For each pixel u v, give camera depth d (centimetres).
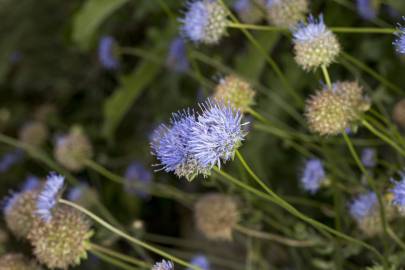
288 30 34
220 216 37
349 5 38
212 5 34
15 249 46
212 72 47
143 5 49
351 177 37
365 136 40
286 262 41
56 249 32
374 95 37
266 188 27
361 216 34
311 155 37
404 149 33
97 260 45
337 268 34
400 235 34
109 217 40
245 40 48
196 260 37
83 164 44
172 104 49
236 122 26
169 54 47
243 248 45
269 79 44
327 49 31
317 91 32
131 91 49
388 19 42
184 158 27
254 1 37
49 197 32
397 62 40
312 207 42
